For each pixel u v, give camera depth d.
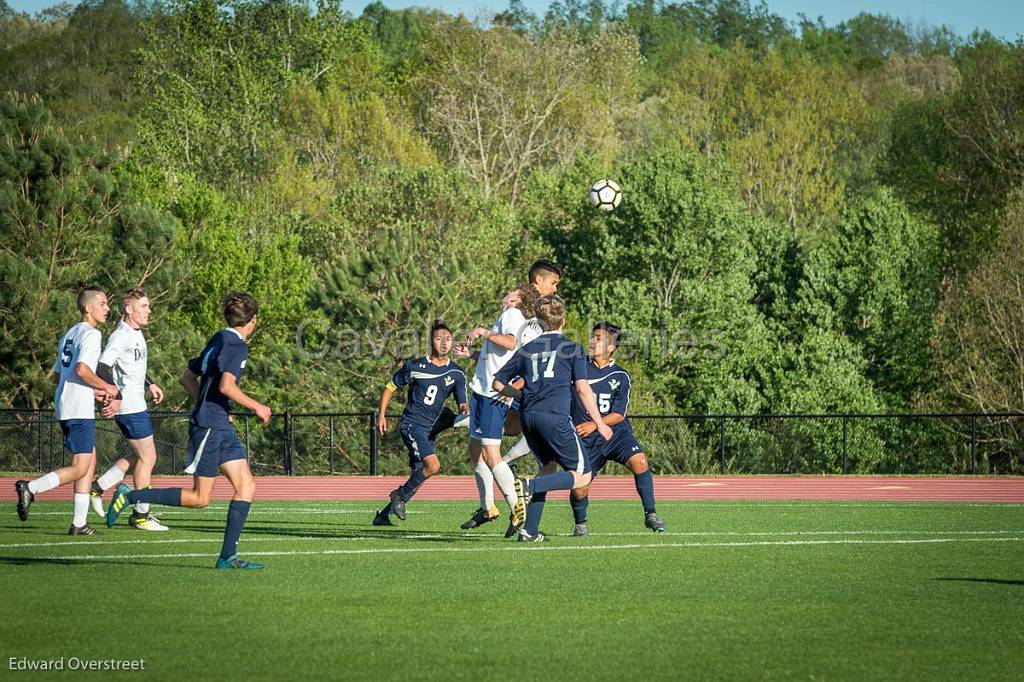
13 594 26.12
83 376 37.41
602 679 19.00
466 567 30.81
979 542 37.94
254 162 180.12
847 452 97.62
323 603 25.27
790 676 19.30
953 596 26.66
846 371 141.88
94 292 38.84
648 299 150.62
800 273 170.12
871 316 154.50
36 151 102.06
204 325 140.25
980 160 175.12
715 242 158.00
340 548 35.09
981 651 21.09
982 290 126.19
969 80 176.62
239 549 34.75
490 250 151.12
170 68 198.88
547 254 164.12
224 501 55.53
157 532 39.75
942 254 168.75
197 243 144.62
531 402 35.94
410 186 159.25
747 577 29.34
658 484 75.06
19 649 20.83
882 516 49.22
